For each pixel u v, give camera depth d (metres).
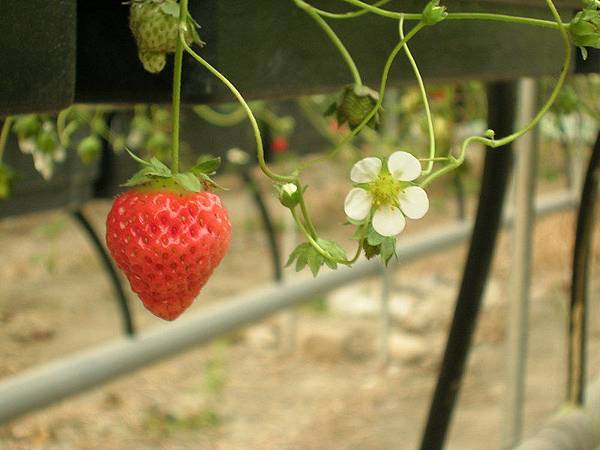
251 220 2.56
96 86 0.34
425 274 2.16
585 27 0.31
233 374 1.60
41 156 0.79
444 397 0.68
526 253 0.96
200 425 1.41
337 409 1.47
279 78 0.35
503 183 0.66
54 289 1.97
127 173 1.17
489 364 1.62
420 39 0.41
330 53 0.37
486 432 1.35
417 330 1.81
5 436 1.33
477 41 0.44
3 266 2.10
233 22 0.32
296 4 0.35
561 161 2.45
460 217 1.69
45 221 2.49
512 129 0.66
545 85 0.90
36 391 0.98
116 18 0.33
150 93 0.33
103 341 1.69
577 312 0.78
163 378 1.57
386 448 1.33
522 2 0.44
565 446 0.77
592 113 0.67
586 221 0.70
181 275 0.31
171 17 0.29
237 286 2.04
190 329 1.18
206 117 1.14
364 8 0.33
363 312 1.90
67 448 1.31
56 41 0.30
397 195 0.28
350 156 1.64
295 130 1.50
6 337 1.68
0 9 0.28
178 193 0.31
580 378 0.81
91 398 1.48
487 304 1.89
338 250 0.29
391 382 1.58
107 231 0.31
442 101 1.22
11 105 0.29
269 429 1.40
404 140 1.50
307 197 2.77
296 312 1.70
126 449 1.32
